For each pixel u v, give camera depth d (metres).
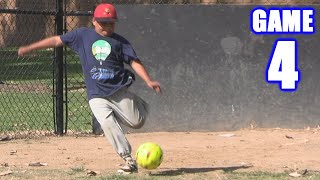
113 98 26.08
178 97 37.81
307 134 36.09
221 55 37.59
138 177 25.66
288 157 30.22
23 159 29.88
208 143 34.12
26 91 56.00
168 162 29.20
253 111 37.66
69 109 46.75
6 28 95.69
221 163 29.02
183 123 37.84
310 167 27.89
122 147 26.11
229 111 37.72
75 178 25.55
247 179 25.42
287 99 37.56
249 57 37.50
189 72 37.69
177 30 37.59
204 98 37.75
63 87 39.00
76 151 31.97
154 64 37.75
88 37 26.28
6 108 48.25
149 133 37.56
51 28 90.44
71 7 75.19
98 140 35.41
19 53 26.75
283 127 37.66
